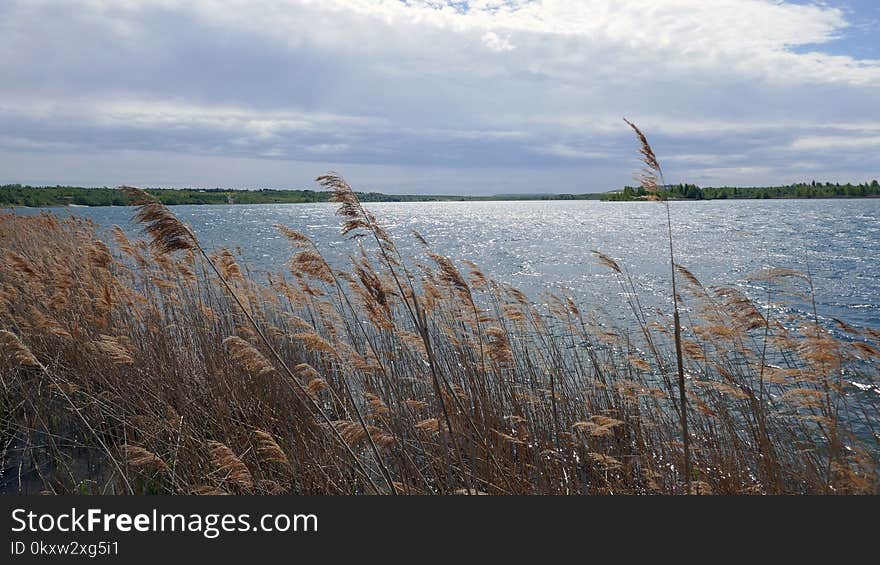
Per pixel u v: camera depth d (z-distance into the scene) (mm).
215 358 10867
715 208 191750
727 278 35469
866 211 146375
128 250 14633
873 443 7223
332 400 8836
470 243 65750
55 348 11422
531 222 128875
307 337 7031
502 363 9922
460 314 11766
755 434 7891
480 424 8758
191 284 13938
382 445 6883
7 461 9172
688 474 6566
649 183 6738
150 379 10273
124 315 12805
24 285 14062
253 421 9461
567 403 9742
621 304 25703
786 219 111938
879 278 32969
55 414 10148
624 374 11359
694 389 9789
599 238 72562
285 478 8023
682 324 14430
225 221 118438
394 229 98750
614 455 8570
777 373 7699
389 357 10484
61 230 21906
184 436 8430
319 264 7559
